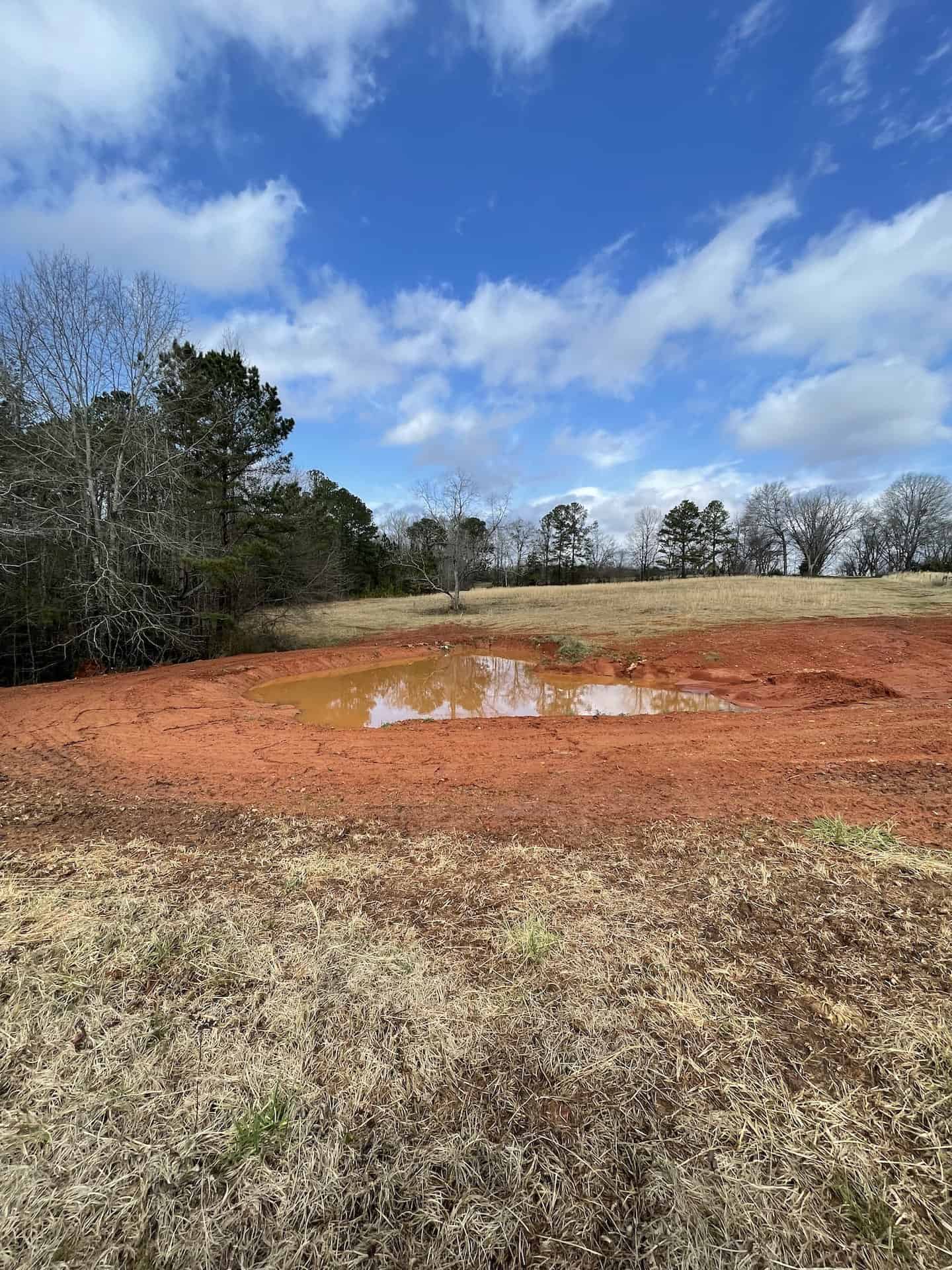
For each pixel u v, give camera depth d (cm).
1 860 319
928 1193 135
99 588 1238
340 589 2331
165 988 207
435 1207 134
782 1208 132
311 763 545
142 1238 128
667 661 1231
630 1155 145
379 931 243
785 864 300
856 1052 176
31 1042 181
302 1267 122
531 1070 171
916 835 336
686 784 443
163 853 329
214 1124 154
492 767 516
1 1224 131
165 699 877
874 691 857
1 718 753
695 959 222
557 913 255
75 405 1293
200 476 1639
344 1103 160
